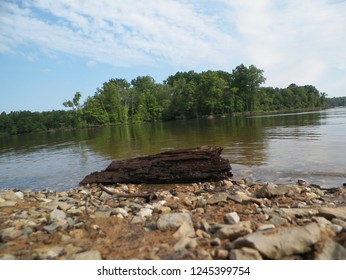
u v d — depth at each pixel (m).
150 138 32.53
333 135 22.05
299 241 3.93
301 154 14.77
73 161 18.67
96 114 107.81
